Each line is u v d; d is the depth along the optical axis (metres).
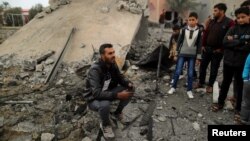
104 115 3.28
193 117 4.02
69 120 3.88
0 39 13.08
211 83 4.87
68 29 7.64
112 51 3.28
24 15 24.28
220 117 4.02
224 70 3.91
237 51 3.61
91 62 6.08
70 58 6.35
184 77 5.86
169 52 6.10
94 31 7.39
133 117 3.98
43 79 5.47
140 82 5.45
